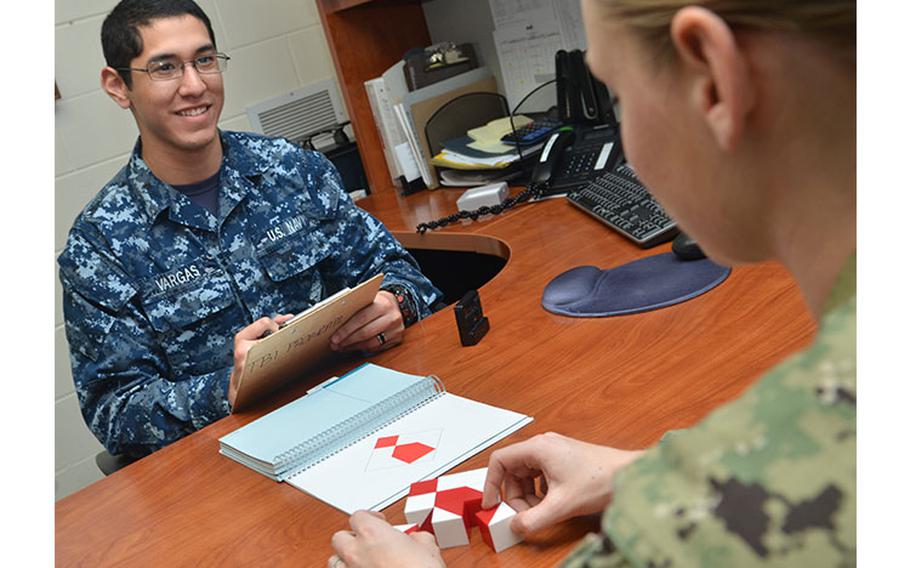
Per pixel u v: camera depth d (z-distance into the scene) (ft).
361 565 2.71
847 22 1.20
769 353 3.70
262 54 10.09
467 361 4.58
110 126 9.30
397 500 3.44
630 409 3.62
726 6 1.24
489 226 6.87
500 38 9.01
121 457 5.84
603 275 5.05
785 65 1.25
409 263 6.87
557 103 7.93
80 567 3.58
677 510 1.09
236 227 6.38
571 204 6.66
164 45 5.94
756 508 1.04
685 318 4.25
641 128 1.50
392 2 9.52
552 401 3.89
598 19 1.48
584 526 2.89
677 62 1.36
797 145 1.30
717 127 1.32
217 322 6.29
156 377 5.95
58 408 9.27
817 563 0.99
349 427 4.07
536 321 4.77
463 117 8.93
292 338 4.68
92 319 5.98
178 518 3.82
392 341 5.13
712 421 1.15
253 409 4.84
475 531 3.09
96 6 9.10
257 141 6.70
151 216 6.16
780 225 1.40
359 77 9.33
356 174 9.52
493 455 3.06
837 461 1.02
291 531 3.46
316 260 6.59
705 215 1.50
